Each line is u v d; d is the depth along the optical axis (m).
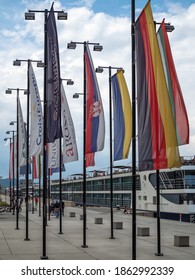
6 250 19.45
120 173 68.00
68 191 104.94
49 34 17.95
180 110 15.52
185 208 41.66
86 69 21.84
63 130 25.47
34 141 22.83
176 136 14.23
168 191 45.03
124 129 20.92
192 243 22.38
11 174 54.03
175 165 13.98
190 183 42.50
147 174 51.09
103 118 20.84
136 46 15.09
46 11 18.38
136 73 15.17
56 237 25.41
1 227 32.69
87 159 22.14
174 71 15.79
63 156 25.64
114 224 31.28
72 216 46.12
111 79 22.64
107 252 18.88
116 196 69.12
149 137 14.27
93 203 83.56
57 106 17.64
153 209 49.53
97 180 80.75
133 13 15.18
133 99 14.41
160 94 14.12
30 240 23.67
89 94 21.47
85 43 22.25
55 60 17.69
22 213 54.78
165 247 20.61
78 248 20.25
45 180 17.16
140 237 25.44
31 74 23.50
